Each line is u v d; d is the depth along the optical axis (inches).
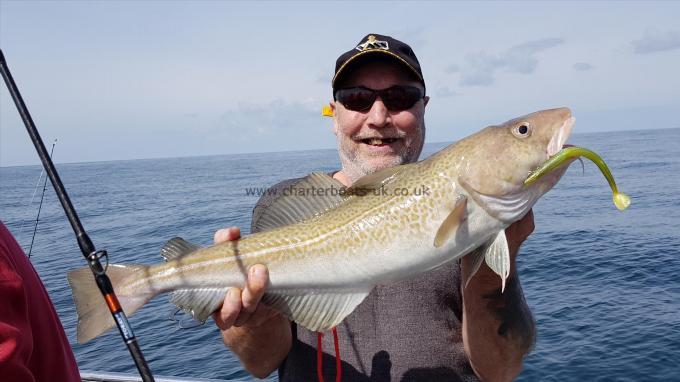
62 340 20.7
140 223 218.4
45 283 112.0
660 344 66.4
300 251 25.1
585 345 68.1
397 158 30.0
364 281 24.7
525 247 133.3
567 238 141.3
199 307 24.8
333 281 24.8
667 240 129.0
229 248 25.4
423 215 24.1
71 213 22.0
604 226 156.3
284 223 27.0
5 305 15.9
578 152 22.3
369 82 29.0
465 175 23.9
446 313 26.8
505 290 24.4
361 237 24.7
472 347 25.4
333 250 24.9
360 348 26.4
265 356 27.2
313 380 27.2
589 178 326.6
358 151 30.5
